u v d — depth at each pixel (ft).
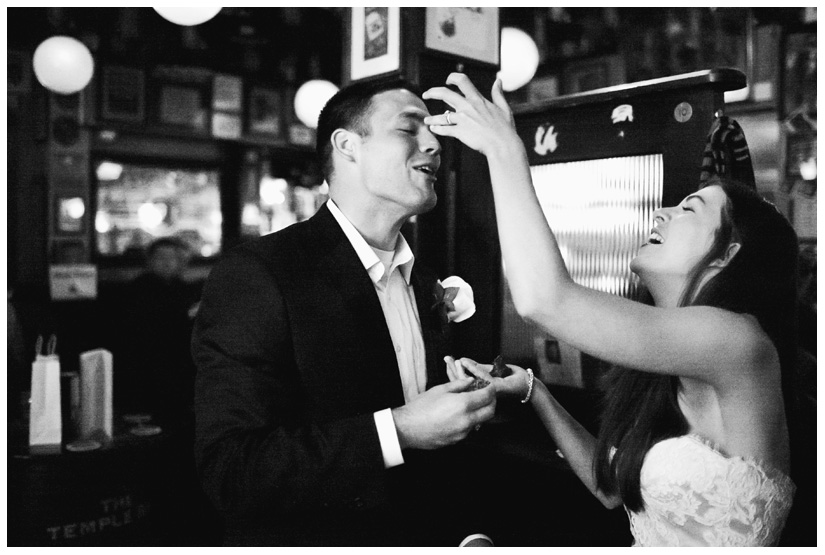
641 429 4.55
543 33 16.76
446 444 4.33
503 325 7.77
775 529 4.29
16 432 8.49
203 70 19.66
